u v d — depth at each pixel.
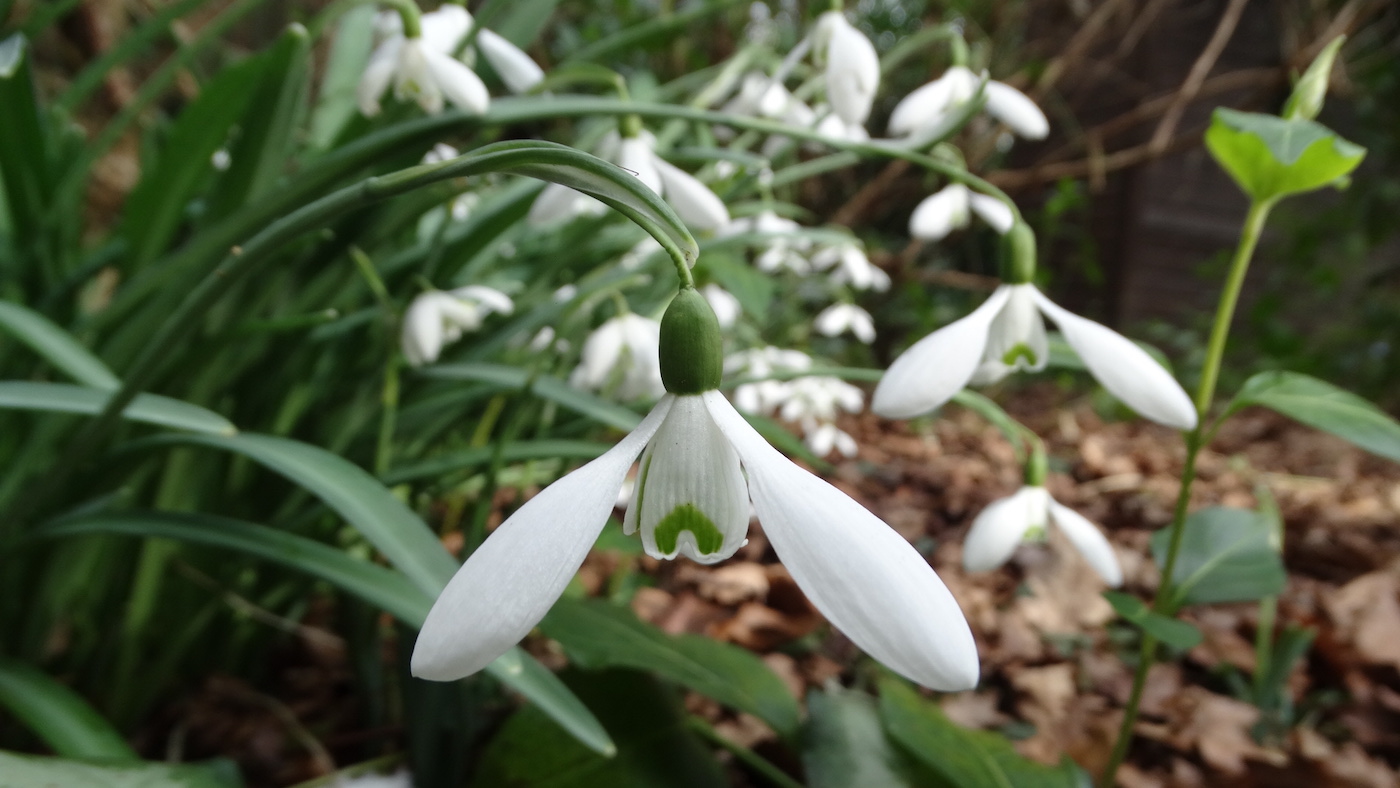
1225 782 0.17
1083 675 0.21
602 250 0.21
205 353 0.14
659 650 0.13
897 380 0.10
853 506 0.06
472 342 0.19
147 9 0.42
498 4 0.16
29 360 0.15
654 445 0.07
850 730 0.13
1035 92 0.60
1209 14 0.82
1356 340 0.71
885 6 0.64
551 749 0.13
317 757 0.15
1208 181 0.88
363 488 0.11
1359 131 0.73
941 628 0.05
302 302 0.16
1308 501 0.40
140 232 0.15
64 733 0.10
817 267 0.35
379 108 0.17
